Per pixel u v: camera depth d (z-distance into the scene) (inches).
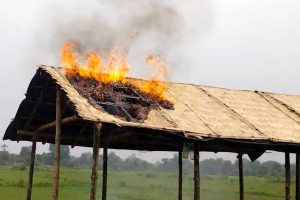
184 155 472.7
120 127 413.7
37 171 3112.7
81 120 408.8
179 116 496.4
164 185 2763.3
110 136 573.6
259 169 6505.9
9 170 3223.4
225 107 570.6
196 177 464.4
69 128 594.2
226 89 651.5
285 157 568.4
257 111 587.2
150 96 534.6
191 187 2696.9
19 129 583.8
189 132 449.1
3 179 2281.0
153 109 498.6
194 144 471.8
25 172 3024.1
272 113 593.9
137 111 473.4
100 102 462.0
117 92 511.8
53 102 534.9
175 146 649.0
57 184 440.5
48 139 606.9
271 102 641.6
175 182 3230.8
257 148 563.5
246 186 2901.1
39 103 533.3
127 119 447.8
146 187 2491.4
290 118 588.7
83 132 607.8
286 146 531.5
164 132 438.9
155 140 582.9
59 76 476.1
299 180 585.9
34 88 516.1
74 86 473.7
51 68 495.8
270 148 554.3
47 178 2428.6
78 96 449.4
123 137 557.3
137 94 525.7
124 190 2187.5
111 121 411.5
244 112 569.3
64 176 2765.7
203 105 558.6
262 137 489.4
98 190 1998.0
